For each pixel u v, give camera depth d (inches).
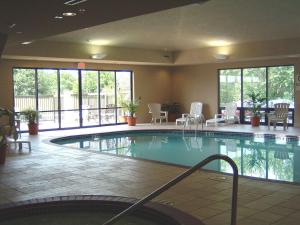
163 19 321.7
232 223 121.0
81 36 406.3
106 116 556.1
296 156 349.7
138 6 180.7
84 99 530.3
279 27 369.7
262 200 181.9
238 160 334.3
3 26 236.7
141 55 525.3
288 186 207.3
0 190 204.5
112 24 340.8
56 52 439.5
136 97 580.1
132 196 190.2
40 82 484.1
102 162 279.1
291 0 262.5
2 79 446.3
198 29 375.9
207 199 184.7
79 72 522.0
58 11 193.6
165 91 618.8
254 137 447.5
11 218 167.0
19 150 335.9
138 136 490.6
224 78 569.9
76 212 174.7
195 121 544.1
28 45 416.8
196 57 534.9
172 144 426.6
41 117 488.4
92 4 176.7
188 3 175.9
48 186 211.6
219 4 270.7
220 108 577.3
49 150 336.2
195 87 601.3
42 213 171.9
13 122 320.2
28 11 192.5
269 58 492.7
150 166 263.9
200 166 115.6
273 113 488.7
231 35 417.7
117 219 117.1
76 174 240.4
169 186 115.1
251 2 266.5
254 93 530.3
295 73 489.7
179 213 155.0
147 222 161.9
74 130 498.0
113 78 560.4
